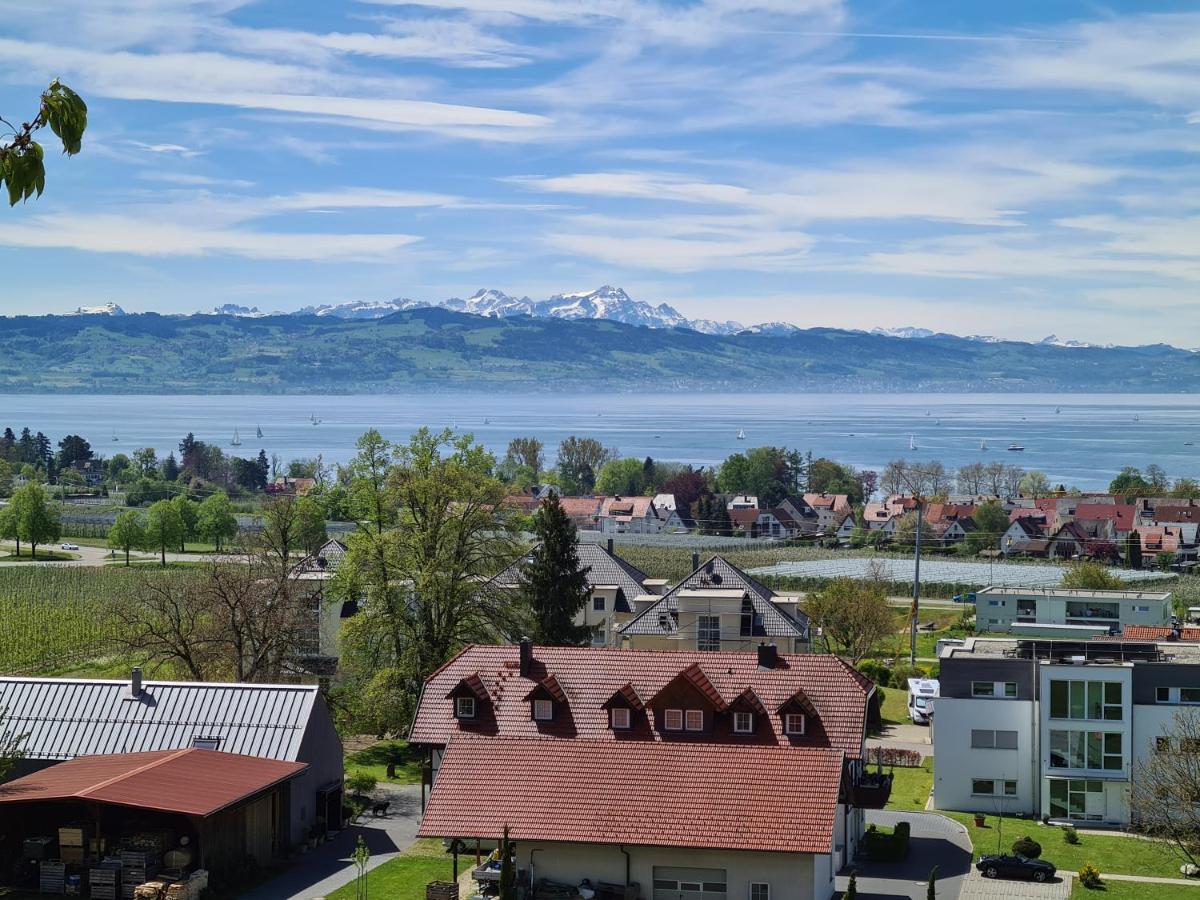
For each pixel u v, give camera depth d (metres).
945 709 81.50
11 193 18.31
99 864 56.62
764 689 67.12
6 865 59.31
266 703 67.62
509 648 72.44
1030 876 63.25
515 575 107.25
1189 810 64.44
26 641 136.62
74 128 18.58
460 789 57.59
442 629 89.00
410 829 68.88
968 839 71.12
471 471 92.06
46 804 60.16
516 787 57.31
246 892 58.25
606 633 115.88
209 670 85.44
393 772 79.88
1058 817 79.25
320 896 57.59
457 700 69.38
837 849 63.19
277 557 91.81
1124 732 78.69
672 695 66.19
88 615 151.38
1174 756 66.56
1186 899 60.56
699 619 104.00
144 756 63.94
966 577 194.62
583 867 55.47
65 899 56.41
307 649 97.38
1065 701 79.50
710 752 57.62
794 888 53.94
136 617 88.56
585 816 55.53
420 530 89.56
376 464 92.44
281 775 62.31
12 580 189.75
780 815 54.38
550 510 95.75
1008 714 80.69
